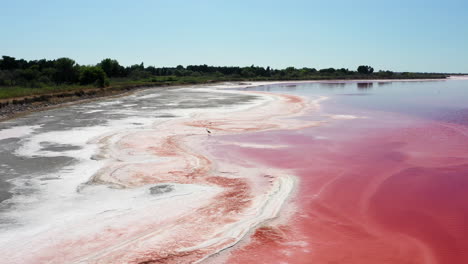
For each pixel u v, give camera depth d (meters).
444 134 20.97
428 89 69.12
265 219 9.62
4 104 29.88
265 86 81.19
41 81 55.62
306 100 42.38
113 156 15.56
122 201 10.67
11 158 14.99
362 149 17.28
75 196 10.99
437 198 11.19
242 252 8.01
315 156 15.97
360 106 36.31
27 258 7.68
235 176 13.17
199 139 19.42
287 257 7.83
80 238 8.51
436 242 8.52
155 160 15.10
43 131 20.75
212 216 9.75
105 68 86.00
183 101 40.31
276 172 13.66
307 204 10.65
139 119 25.88
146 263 7.55
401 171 13.79
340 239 8.65
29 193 11.16
